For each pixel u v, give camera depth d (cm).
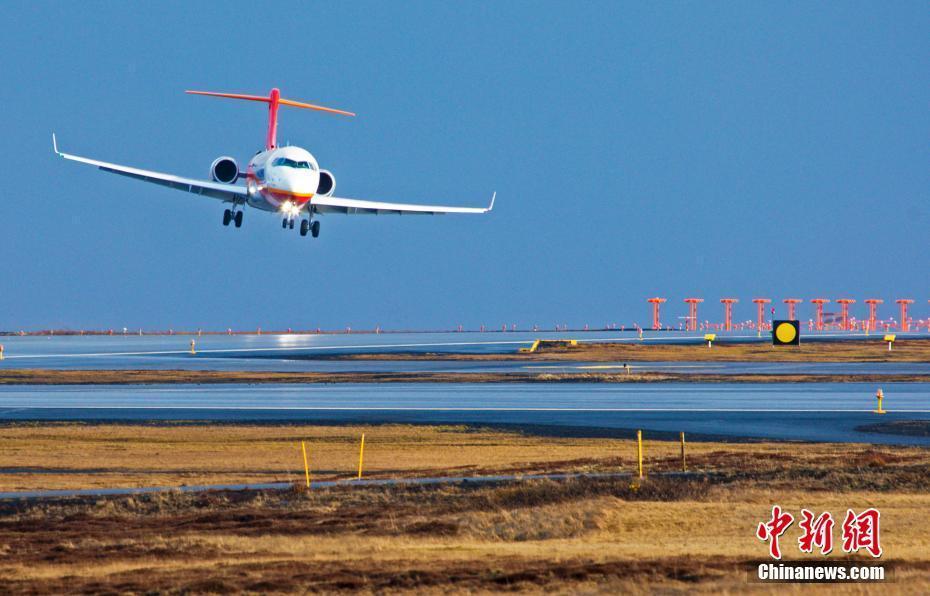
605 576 9725
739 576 9694
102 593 9538
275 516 14438
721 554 10806
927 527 12331
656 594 8969
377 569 10238
